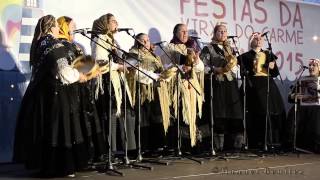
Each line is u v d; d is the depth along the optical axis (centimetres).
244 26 649
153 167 458
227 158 515
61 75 390
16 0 504
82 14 538
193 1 611
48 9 521
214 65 542
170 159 507
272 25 673
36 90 406
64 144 399
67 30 448
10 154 502
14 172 441
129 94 477
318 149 594
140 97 494
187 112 518
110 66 426
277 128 597
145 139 507
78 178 402
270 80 586
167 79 490
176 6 598
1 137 498
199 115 528
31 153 400
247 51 638
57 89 401
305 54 703
